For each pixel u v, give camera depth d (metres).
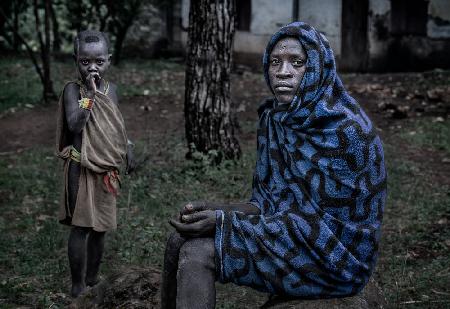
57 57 15.81
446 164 8.58
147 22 16.47
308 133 3.22
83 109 4.71
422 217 6.66
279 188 3.31
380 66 15.52
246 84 13.92
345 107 3.30
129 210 6.90
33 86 12.88
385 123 10.74
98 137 4.80
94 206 4.87
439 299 5.03
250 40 16.22
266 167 3.42
